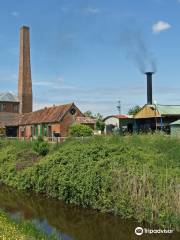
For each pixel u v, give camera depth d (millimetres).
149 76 58031
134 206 18953
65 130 64875
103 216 20422
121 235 17500
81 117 65938
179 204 17156
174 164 22438
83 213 21438
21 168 32656
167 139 28922
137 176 19812
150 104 56906
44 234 16125
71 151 27391
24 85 95875
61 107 67938
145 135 32000
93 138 33156
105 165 22891
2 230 14617
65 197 24641
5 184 32969
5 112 90812
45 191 27625
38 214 21688
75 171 24500
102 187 21469
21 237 13891
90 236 17469
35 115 75125
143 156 23969
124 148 25312
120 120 59781
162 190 18297
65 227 18922
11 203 24906
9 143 42938
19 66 97625
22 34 97438
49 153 33781
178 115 53969
